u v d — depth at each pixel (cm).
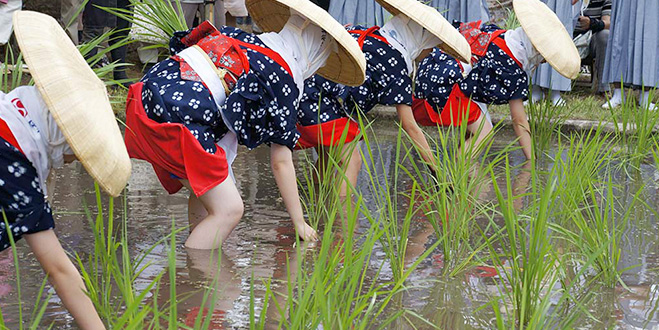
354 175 622
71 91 290
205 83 474
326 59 513
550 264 414
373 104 634
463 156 542
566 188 527
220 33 495
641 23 1057
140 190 636
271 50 490
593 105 1080
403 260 455
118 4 1041
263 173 727
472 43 734
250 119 487
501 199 416
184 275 439
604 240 460
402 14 617
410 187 679
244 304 400
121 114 869
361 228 548
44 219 326
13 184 314
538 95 1091
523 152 779
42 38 302
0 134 311
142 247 486
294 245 505
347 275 370
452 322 388
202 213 548
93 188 632
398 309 404
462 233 523
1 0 913
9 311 377
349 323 331
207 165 463
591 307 411
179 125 456
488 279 454
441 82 736
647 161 793
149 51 1164
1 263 444
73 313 339
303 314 323
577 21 1148
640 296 429
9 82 852
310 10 480
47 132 320
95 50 1027
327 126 611
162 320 372
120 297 398
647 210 609
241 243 505
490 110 1010
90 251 472
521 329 344
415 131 642
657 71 1057
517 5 707
